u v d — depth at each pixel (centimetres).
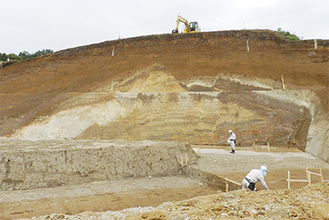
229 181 878
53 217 561
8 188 906
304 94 1730
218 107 1806
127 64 2273
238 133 1680
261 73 1969
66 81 2227
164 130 1772
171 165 1104
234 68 2053
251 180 729
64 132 1820
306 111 1638
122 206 743
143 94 1959
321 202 578
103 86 2123
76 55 2480
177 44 2375
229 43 2311
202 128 1744
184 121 1791
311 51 2133
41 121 1908
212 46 2320
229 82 1964
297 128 1600
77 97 2041
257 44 2270
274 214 541
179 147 1170
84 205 753
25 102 2077
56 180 952
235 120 1731
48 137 1798
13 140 1370
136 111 1886
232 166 1105
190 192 873
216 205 576
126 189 897
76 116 1912
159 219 515
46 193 859
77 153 1026
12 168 942
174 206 592
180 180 1009
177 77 2066
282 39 2258
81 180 977
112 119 1869
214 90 1941
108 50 2450
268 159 1250
